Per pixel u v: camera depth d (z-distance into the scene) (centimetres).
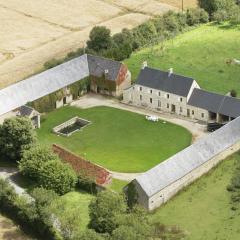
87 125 16662
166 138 15888
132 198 12925
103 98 18212
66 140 15938
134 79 19025
